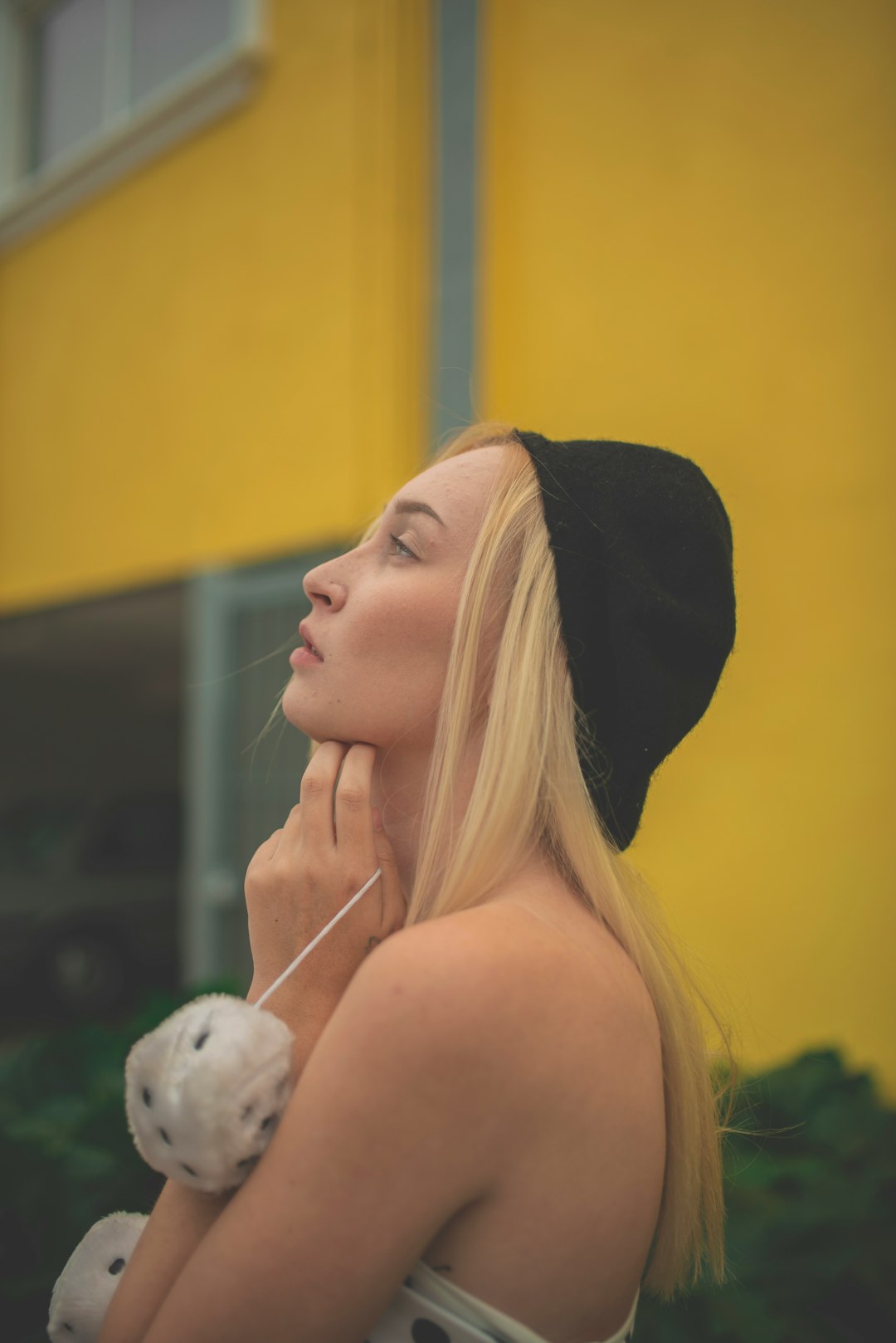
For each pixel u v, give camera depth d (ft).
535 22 12.05
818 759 9.45
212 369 15.05
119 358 16.60
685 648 2.75
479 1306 2.12
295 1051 2.46
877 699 9.18
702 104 10.62
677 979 2.81
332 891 2.58
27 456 18.35
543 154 11.89
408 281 12.83
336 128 13.50
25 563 18.31
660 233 10.87
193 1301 2.03
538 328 11.79
